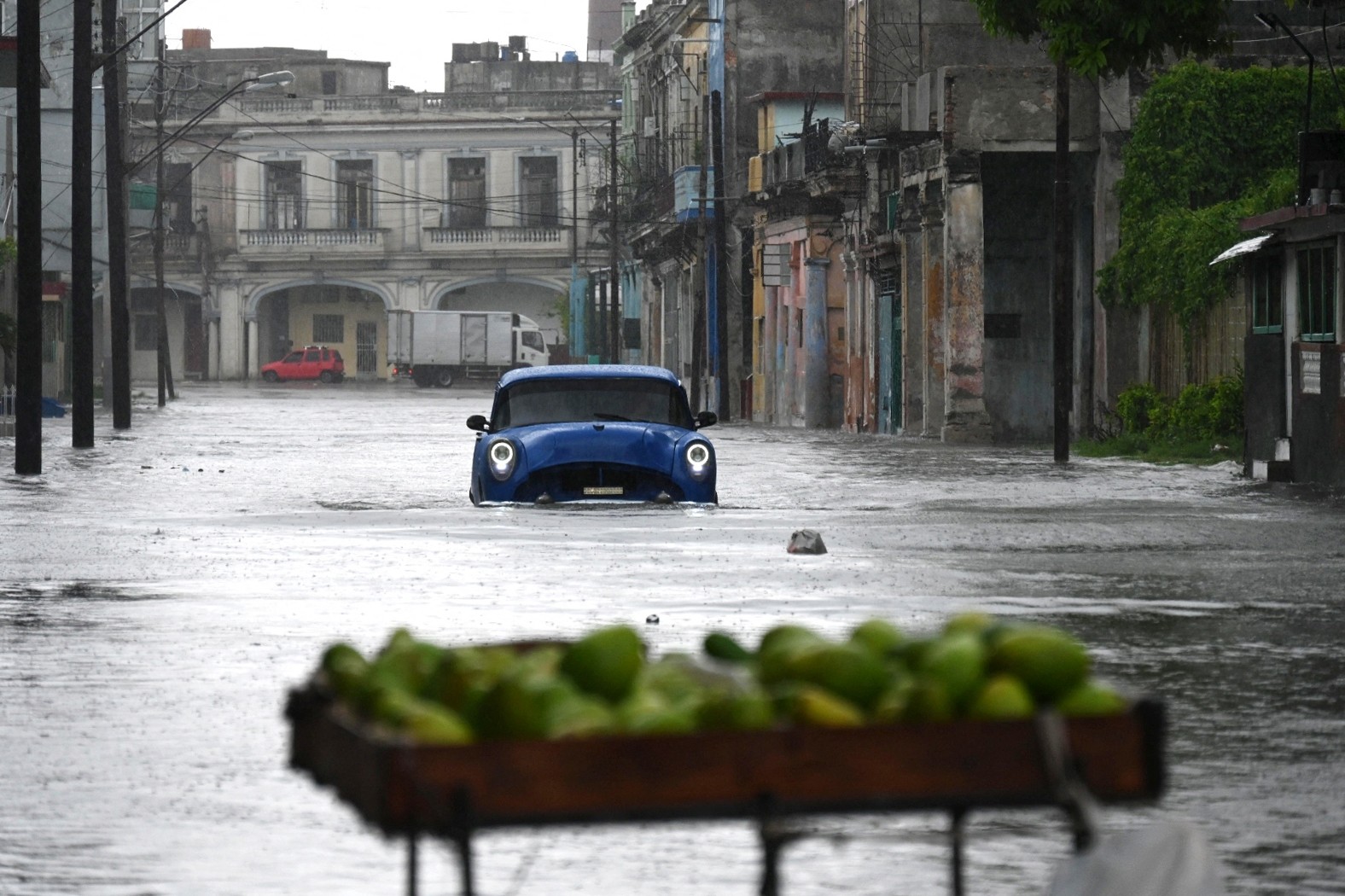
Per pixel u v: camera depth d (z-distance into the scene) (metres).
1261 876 13.10
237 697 20.02
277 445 78.88
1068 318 85.69
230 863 13.52
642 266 173.62
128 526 41.28
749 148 132.62
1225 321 71.19
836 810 8.40
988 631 9.33
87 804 15.30
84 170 72.06
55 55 132.38
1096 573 31.91
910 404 95.00
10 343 88.38
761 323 127.38
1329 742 17.70
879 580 30.61
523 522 41.81
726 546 36.47
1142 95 81.12
